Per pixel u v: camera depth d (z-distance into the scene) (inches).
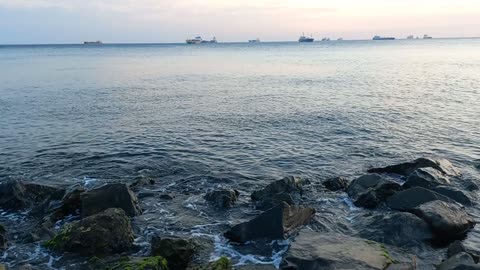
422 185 787.4
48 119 1503.4
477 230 657.0
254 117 1512.1
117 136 1248.8
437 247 606.9
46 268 566.3
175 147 1132.5
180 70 3816.4
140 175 920.9
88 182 892.0
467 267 475.2
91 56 6998.0
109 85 2564.0
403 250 594.2
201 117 1523.1
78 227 613.0
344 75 3152.1
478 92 2117.4
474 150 1101.1
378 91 2201.0
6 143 1184.8
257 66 4244.6
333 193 818.2
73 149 1117.7
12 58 6156.5
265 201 751.1
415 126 1366.9
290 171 960.9
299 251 536.7
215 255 597.0
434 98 1939.0
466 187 821.2
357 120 1451.8
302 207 680.4
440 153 1078.4
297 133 1283.2
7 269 531.5
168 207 764.6
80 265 571.8
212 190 832.9
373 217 677.3
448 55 6063.0
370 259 516.7
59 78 2997.0
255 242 620.7
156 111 1652.3
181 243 582.9
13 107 1750.7
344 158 1049.5
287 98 1962.4
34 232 661.9
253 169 972.6
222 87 2433.6
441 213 645.3
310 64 4471.0
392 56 6058.1
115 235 610.9
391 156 1062.4
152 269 510.3
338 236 589.0
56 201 755.4
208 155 1066.7
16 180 788.6
